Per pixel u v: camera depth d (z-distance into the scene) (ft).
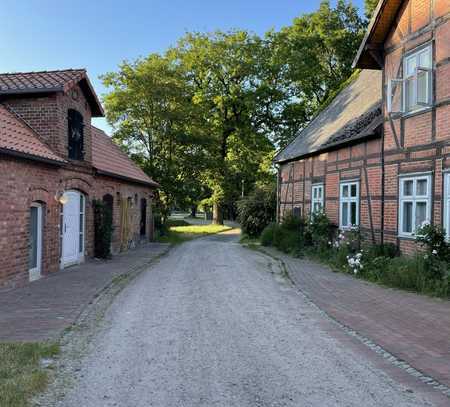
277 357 18.84
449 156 35.24
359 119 53.47
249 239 95.96
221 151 133.18
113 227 60.90
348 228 51.72
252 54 124.67
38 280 38.14
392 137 43.21
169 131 95.45
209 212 227.40
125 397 14.87
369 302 29.58
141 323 24.40
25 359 17.94
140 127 96.22
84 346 20.30
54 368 17.42
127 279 39.68
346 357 18.84
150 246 77.41
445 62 36.09
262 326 23.76
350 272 42.04
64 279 38.70
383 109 44.91
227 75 128.26
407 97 41.06
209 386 15.76
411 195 40.37
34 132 42.45
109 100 93.97
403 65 41.83
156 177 96.17
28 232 37.04
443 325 23.82
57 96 42.50
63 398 14.76
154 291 34.01
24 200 36.37
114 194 62.49
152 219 89.66
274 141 134.41
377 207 45.96
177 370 17.33
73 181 46.96
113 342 20.93
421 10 39.32
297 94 132.26
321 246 55.36
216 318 25.49
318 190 62.28
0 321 24.34
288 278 39.93
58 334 21.80
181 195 100.37
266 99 127.54
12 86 42.01
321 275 41.37
